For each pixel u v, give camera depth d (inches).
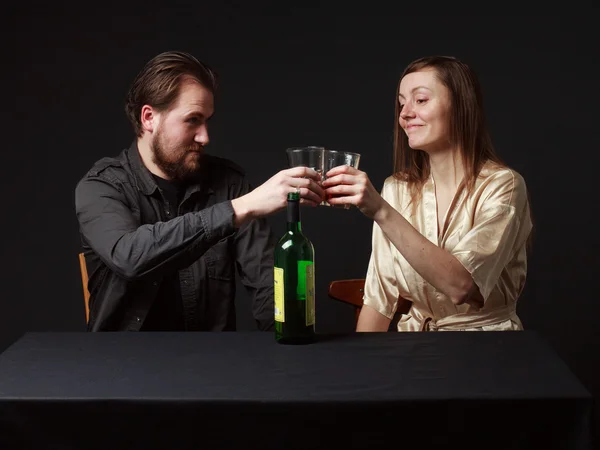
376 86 131.9
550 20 127.6
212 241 63.9
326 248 134.0
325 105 132.5
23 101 130.7
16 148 131.4
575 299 131.2
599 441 51.0
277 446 45.8
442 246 76.4
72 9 129.8
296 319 57.1
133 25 130.5
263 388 47.1
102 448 46.3
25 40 130.0
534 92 128.8
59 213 132.3
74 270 133.1
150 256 64.4
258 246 80.4
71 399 45.5
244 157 133.6
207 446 46.0
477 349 55.6
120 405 45.5
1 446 46.1
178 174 75.9
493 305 75.2
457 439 45.8
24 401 45.5
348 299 87.9
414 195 79.1
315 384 47.8
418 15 130.0
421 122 74.2
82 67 130.7
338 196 61.7
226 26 131.5
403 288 78.4
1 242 132.6
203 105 74.2
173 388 47.3
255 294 79.9
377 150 132.9
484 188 73.9
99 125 131.5
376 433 45.6
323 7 131.0
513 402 45.1
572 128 128.9
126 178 76.3
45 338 60.0
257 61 132.1
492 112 129.6
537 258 131.1
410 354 54.4
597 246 130.0
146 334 61.0
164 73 73.6
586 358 131.8
